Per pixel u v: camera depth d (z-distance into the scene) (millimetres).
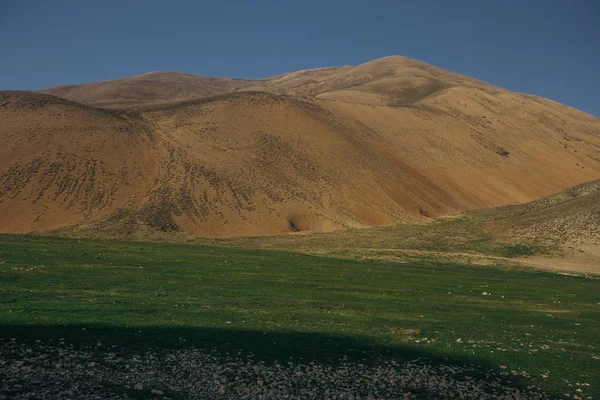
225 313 22469
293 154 106875
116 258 36750
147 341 17547
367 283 33906
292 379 15281
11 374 13672
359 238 66812
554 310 28969
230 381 14758
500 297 32219
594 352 20297
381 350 18734
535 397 15414
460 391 15422
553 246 57656
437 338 20844
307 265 41188
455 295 31797
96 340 17188
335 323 22172
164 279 29812
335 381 15438
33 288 24359
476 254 56688
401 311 25812
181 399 13375
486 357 18734
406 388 15398
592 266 50469
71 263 32812
